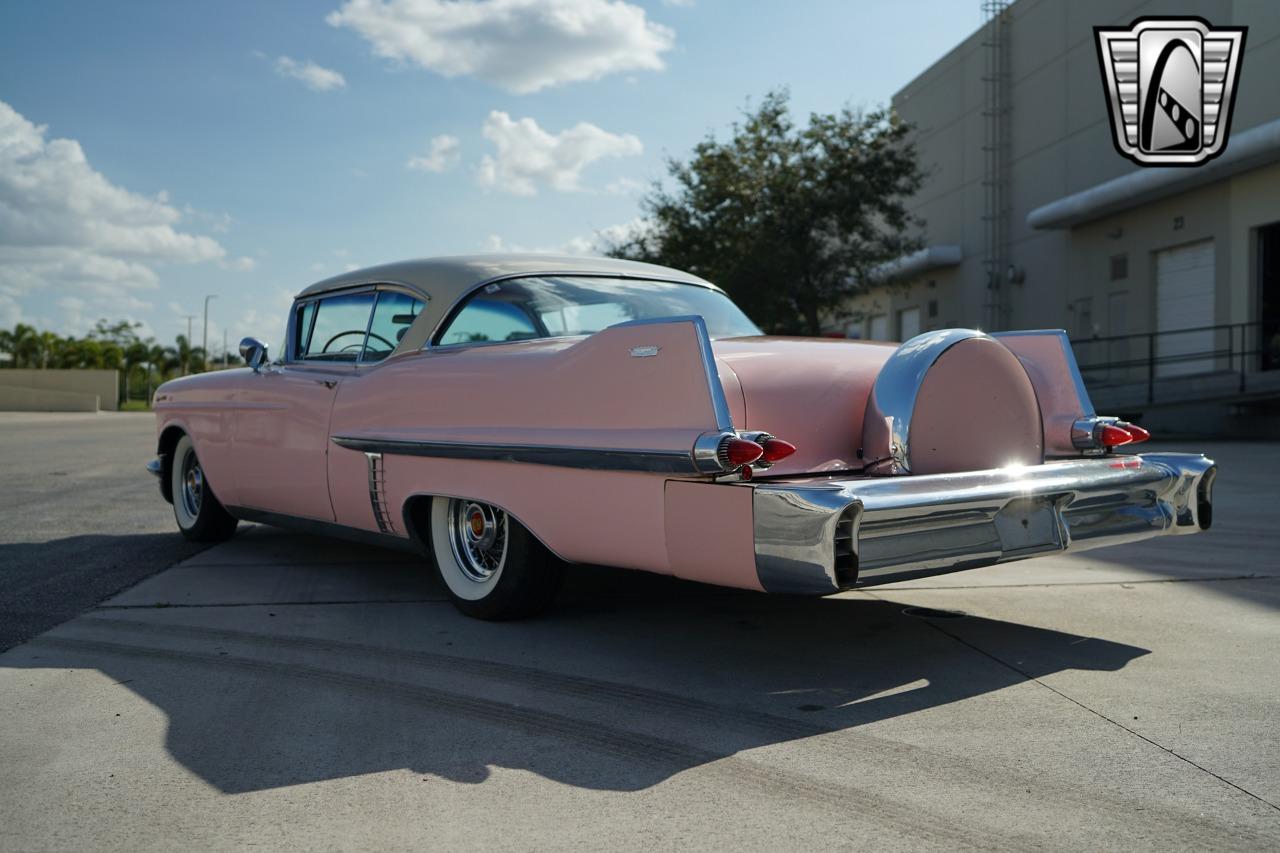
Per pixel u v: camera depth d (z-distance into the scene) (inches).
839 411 131.6
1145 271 828.0
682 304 170.9
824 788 95.8
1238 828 87.4
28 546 234.7
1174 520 151.2
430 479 157.4
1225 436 704.4
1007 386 139.3
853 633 153.3
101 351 3115.2
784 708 118.7
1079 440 152.5
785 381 127.9
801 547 110.3
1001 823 88.2
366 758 103.6
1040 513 133.3
